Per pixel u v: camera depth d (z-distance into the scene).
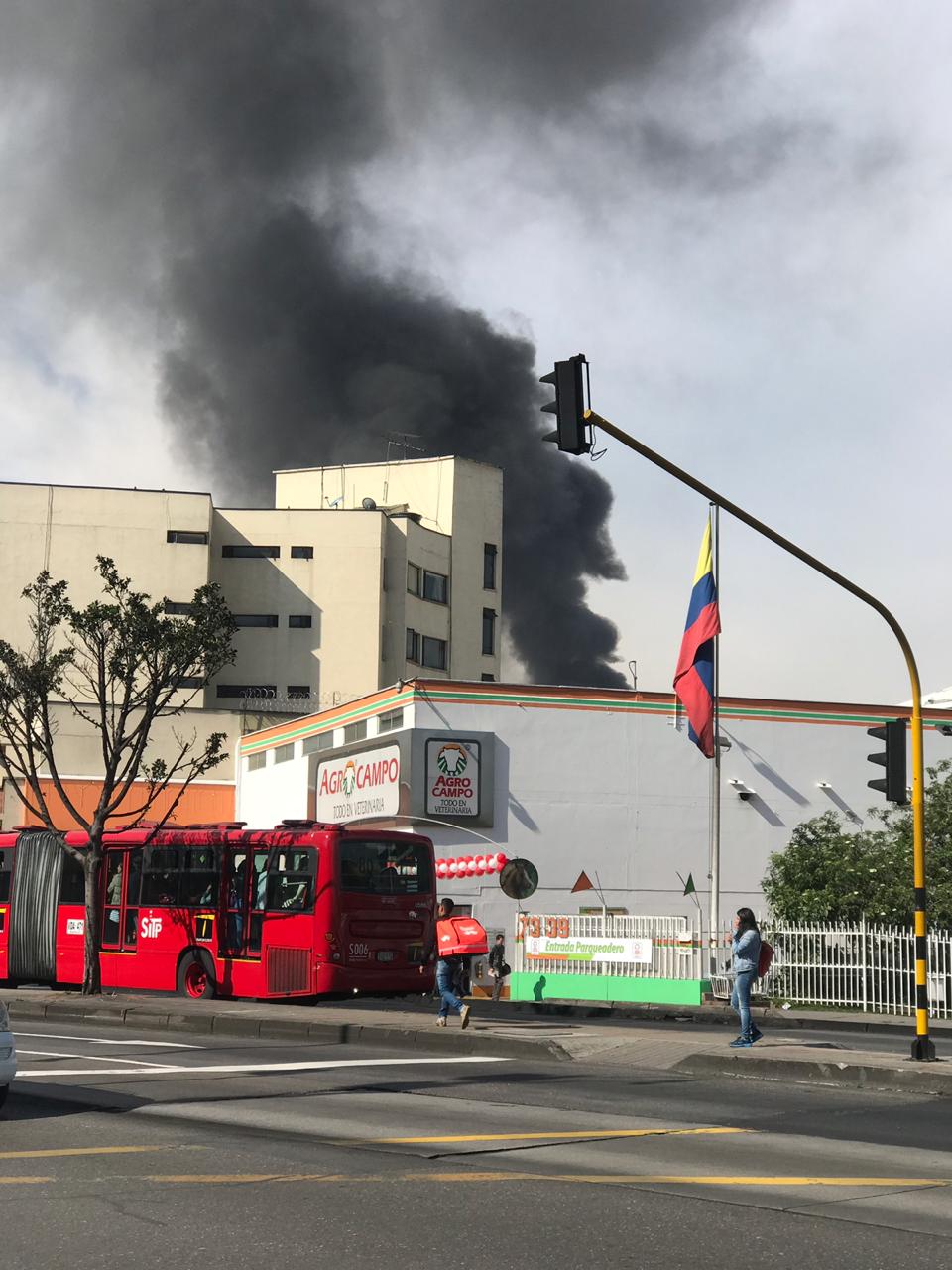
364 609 71.00
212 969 27.52
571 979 29.77
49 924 31.11
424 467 77.44
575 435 15.92
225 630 29.36
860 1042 22.47
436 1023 21.19
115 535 69.19
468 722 38.91
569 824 39.16
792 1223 8.15
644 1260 7.25
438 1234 7.74
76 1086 14.25
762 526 17.41
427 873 27.22
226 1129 11.46
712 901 30.94
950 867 32.81
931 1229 8.05
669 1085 15.41
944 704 53.88
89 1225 7.87
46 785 56.28
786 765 41.19
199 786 56.75
